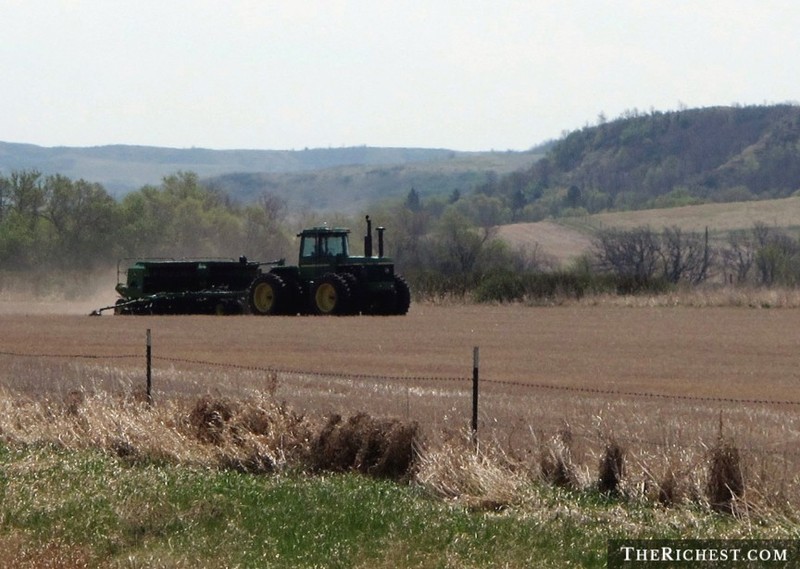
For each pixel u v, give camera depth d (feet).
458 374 270.05
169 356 304.71
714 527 130.00
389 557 117.39
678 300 529.86
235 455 164.86
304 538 123.34
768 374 273.75
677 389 245.45
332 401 208.64
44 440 179.11
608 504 141.49
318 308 449.89
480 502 141.18
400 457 158.30
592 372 276.62
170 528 127.95
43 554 117.39
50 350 319.47
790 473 144.97
